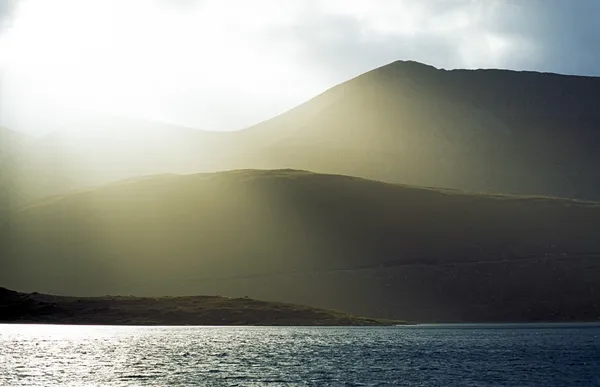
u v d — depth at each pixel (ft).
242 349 369.30
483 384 260.01
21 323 598.75
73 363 310.65
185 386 251.80
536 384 260.21
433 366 307.17
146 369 294.46
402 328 574.15
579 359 333.01
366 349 374.22
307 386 252.42
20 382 259.19
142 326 579.07
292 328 562.66
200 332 499.92
